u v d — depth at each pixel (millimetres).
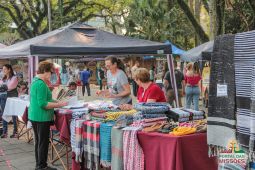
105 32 8852
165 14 25953
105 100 7277
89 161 5289
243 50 3164
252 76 3074
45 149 6035
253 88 3049
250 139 3082
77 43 7988
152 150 4316
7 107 8992
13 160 7215
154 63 19984
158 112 4871
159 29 26500
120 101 6570
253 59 3086
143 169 4418
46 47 7375
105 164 4922
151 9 25906
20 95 9188
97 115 5305
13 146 8359
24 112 7613
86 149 5359
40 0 23125
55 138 7109
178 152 4031
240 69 3193
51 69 6062
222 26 12289
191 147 4125
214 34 12305
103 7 25125
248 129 3150
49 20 21047
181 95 12906
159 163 4246
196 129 4320
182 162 4059
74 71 24547
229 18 17844
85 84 20953
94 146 5121
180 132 4180
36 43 7570
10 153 7754
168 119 4906
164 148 4176
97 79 30250
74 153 5695
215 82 3422
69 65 25500
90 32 8625
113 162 4781
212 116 3455
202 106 14500
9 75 9625
